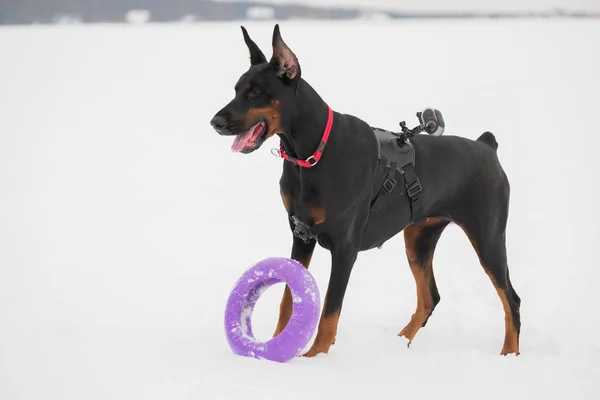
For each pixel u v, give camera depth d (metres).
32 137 20.20
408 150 6.37
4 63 41.91
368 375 5.54
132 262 9.34
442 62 36.97
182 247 10.12
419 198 6.42
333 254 6.06
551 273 8.97
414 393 5.25
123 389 4.96
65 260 9.33
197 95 29.19
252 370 5.41
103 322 6.82
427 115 6.66
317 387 5.20
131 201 12.93
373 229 6.31
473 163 6.66
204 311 7.32
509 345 6.52
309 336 5.63
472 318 7.48
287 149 5.99
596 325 7.15
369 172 6.09
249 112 5.67
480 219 6.64
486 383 5.53
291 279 5.73
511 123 19.14
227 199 13.05
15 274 8.60
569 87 25.28
